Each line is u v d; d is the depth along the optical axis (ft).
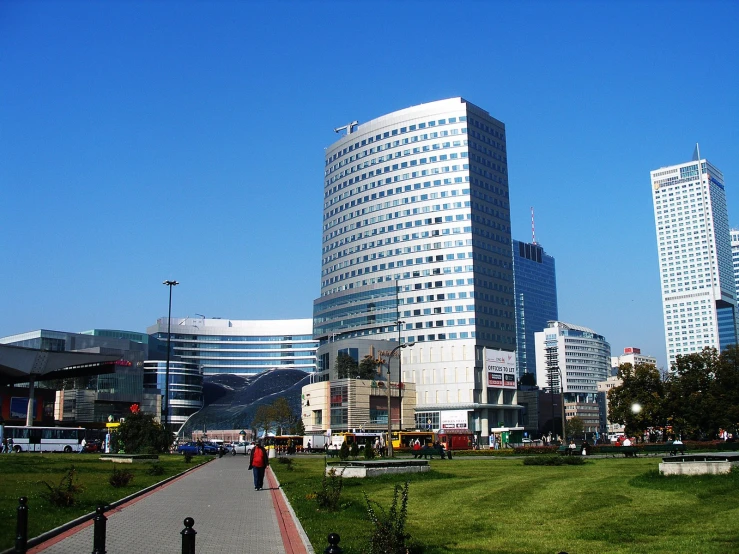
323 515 82.74
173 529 73.20
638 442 362.33
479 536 70.33
